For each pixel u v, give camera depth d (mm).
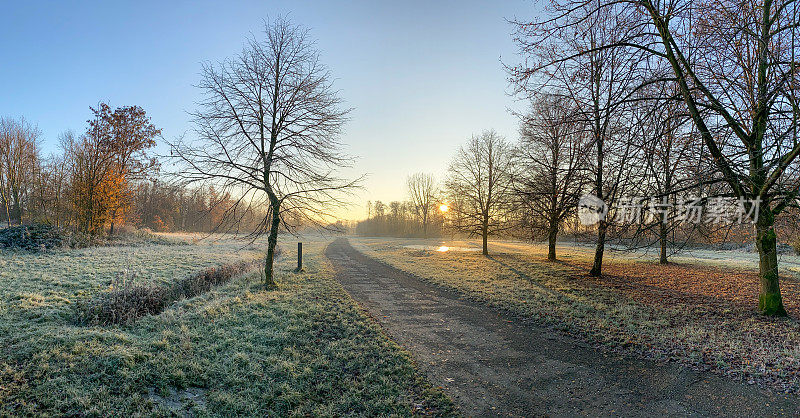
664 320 8977
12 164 30734
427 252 30719
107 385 5055
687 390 5582
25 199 35656
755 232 10062
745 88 7707
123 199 26484
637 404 5191
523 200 17672
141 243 25156
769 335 7781
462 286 13844
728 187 8914
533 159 17797
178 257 18562
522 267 19281
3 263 13375
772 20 7262
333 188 13242
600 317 9383
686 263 21031
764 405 5078
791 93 6801
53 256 15930
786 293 12258
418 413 4988
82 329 6863
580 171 14734
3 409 4281
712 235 9773
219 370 5848
